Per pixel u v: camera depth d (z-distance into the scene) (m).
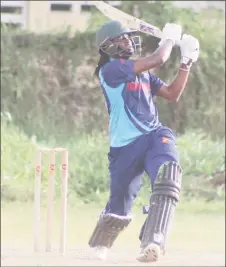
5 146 60.44
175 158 21.38
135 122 21.80
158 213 20.44
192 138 68.38
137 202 53.09
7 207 51.91
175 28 21.73
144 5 73.06
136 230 44.50
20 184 56.62
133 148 21.89
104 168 58.81
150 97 22.08
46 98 71.62
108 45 22.09
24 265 29.84
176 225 46.41
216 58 73.38
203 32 73.44
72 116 71.88
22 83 71.50
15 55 72.00
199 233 43.56
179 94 22.42
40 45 72.38
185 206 53.28
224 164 61.31
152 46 69.31
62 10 86.38
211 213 51.28
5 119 68.44
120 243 39.25
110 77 21.66
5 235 41.38
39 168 33.19
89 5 86.00
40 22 82.50
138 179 22.70
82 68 72.81
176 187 20.83
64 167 31.53
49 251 32.59
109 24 22.14
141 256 19.97
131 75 21.52
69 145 66.38
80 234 41.97
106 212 23.38
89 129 71.81
